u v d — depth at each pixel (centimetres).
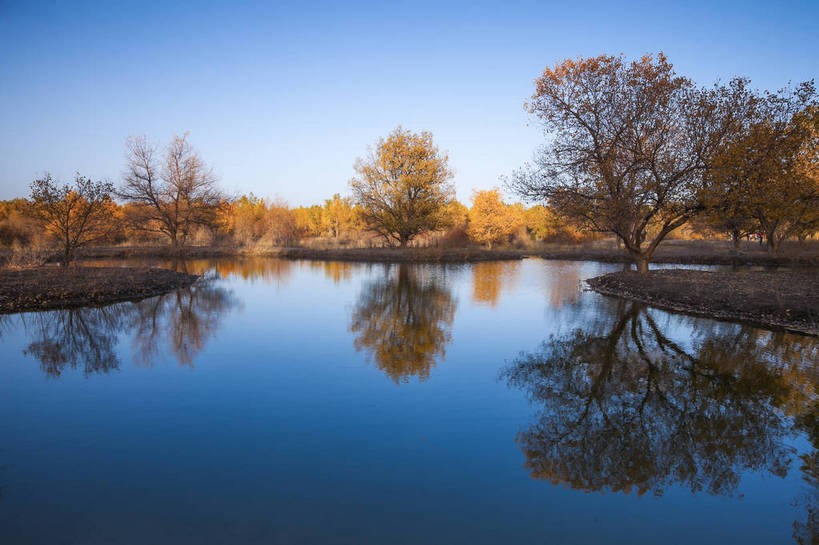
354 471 539
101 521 440
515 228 5997
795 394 809
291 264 3569
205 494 488
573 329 1310
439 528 436
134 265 2880
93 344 1130
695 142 1786
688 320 1419
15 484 506
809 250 3306
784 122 1656
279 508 465
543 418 705
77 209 2348
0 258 2509
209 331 1270
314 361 989
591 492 508
